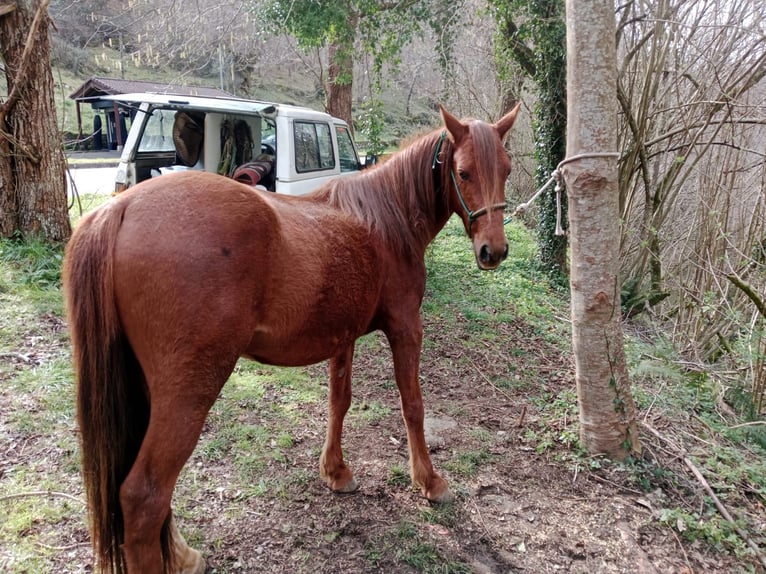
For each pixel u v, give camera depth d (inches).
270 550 87.9
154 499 63.1
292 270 72.7
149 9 356.5
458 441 127.2
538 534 97.0
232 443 116.4
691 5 216.4
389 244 92.9
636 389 158.7
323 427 128.0
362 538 92.3
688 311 213.3
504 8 276.4
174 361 63.9
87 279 61.9
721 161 214.4
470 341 193.0
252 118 245.6
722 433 142.3
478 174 91.0
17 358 140.1
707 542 98.7
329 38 301.0
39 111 204.2
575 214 114.9
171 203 64.9
